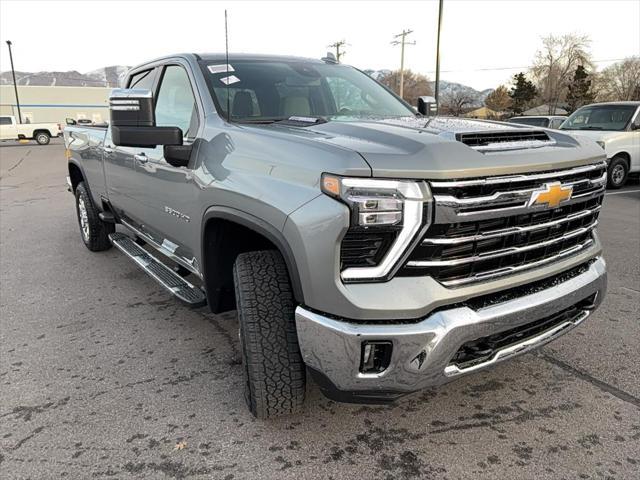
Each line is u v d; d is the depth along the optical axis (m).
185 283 3.64
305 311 2.25
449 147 2.21
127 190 4.34
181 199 3.26
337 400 2.34
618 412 2.83
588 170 2.63
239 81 3.46
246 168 2.60
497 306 2.31
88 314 4.29
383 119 3.05
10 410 2.92
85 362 3.46
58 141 41.44
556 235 2.57
